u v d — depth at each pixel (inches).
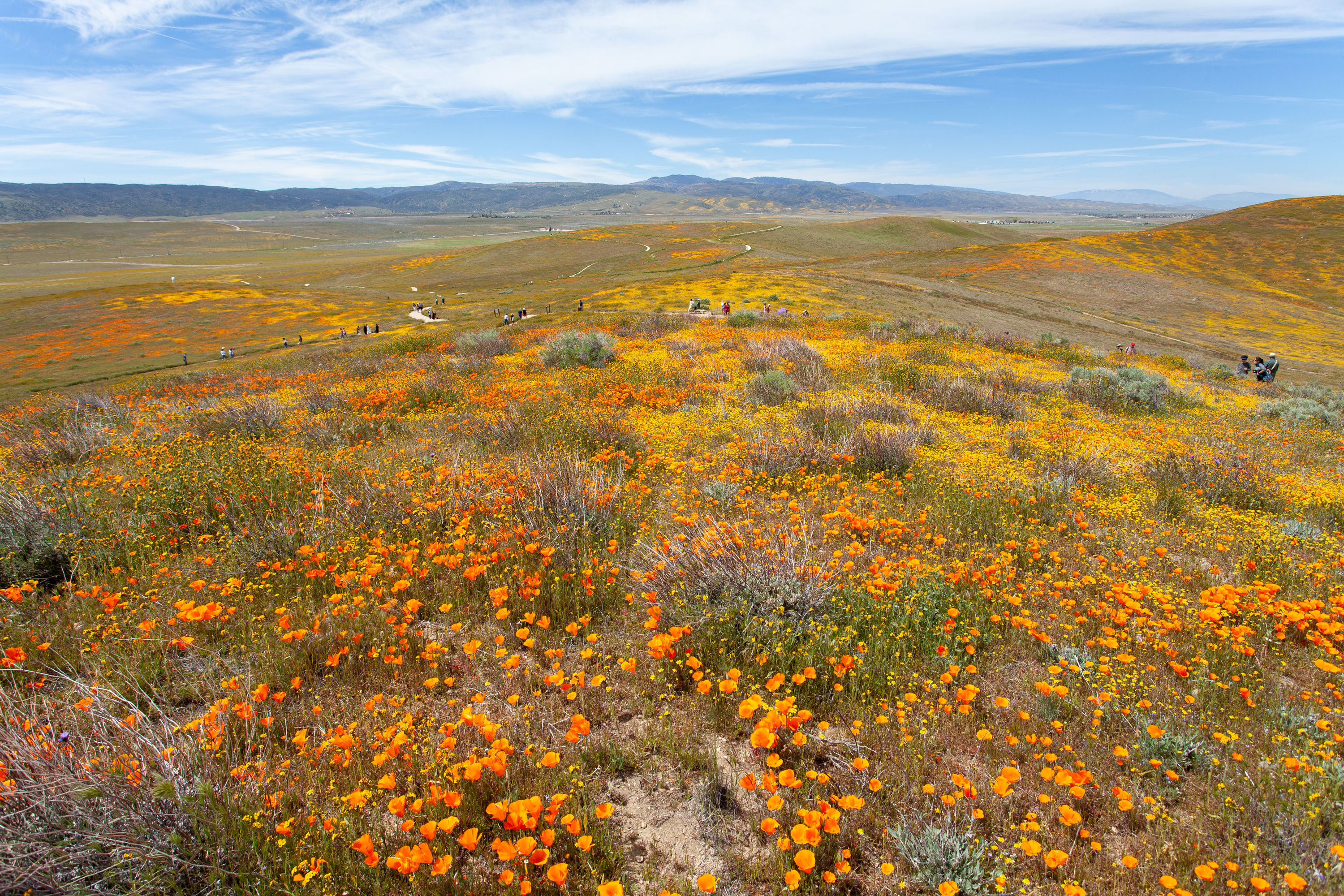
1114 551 189.0
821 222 7180.1
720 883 82.0
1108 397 487.5
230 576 158.4
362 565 156.3
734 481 236.4
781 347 592.7
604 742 105.0
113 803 79.0
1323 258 2888.8
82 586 156.5
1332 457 348.2
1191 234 3380.9
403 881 79.6
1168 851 84.6
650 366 567.5
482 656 127.3
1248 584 164.7
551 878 71.3
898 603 140.6
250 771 91.7
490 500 198.5
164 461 258.5
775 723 90.2
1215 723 108.4
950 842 82.2
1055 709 111.4
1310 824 85.4
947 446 319.3
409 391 437.4
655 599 137.3
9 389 1553.9
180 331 2338.8
